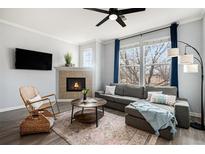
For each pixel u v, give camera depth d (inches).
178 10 108.6
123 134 87.5
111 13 88.8
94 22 134.4
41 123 88.5
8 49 139.4
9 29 139.5
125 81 188.5
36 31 163.0
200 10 109.0
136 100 129.8
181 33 132.3
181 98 124.3
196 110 124.0
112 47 201.5
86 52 221.3
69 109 147.5
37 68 163.9
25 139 80.4
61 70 192.4
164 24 138.6
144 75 166.7
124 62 188.9
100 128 96.9
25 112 134.0
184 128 96.4
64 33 172.4
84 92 122.3
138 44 169.9
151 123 86.7
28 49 156.9
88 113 128.6
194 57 123.5
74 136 84.3
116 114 130.7
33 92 115.5
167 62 149.6
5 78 137.8
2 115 124.3
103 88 212.4
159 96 117.8
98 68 203.5
